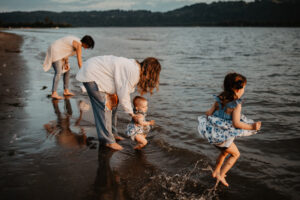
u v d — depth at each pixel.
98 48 20.83
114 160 3.13
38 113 4.83
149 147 3.53
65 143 3.57
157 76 3.22
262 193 2.52
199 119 3.03
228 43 30.70
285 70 10.27
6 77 8.02
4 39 26.56
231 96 2.70
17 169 2.82
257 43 30.14
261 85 7.46
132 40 36.06
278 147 3.50
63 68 5.93
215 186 2.63
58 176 2.71
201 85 7.55
